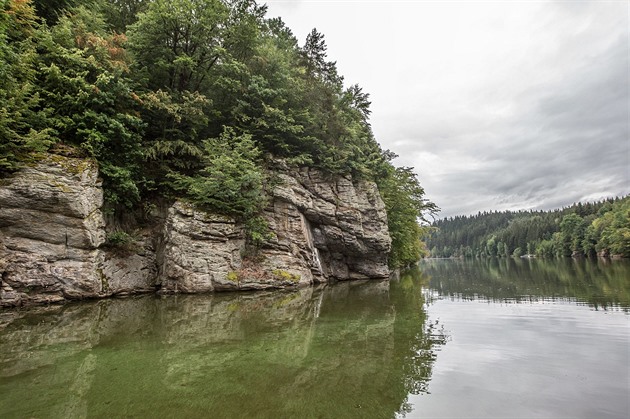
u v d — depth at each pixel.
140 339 8.67
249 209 20.11
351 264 29.28
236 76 24.20
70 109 16.41
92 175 15.73
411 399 5.21
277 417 4.66
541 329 9.69
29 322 10.70
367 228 28.23
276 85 25.95
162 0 19.81
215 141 20.53
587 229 85.50
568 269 37.41
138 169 18.75
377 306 14.10
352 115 33.22
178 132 20.67
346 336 9.05
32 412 4.77
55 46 16.16
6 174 13.79
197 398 5.25
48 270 14.20
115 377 6.12
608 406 4.87
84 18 19.27
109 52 18.05
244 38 24.41
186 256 17.58
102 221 16.25
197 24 21.16
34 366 6.69
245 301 15.16
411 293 18.70
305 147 26.23
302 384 5.82
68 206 14.60
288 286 20.36
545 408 4.85
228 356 7.34
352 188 27.75
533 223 133.12
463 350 7.76
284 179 23.47
